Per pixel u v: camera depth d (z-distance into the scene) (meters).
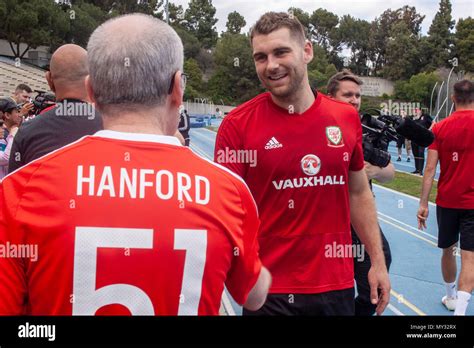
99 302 1.04
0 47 30.17
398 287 4.68
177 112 1.27
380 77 20.22
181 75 1.23
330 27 23.42
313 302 2.16
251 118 2.18
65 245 1.04
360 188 2.40
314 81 12.46
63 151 1.13
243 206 1.21
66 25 28.69
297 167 2.13
